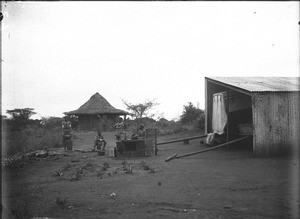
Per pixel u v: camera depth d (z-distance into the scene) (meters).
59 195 6.02
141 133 14.05
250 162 10.44
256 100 12.30
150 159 11.93
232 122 16.44
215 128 16.97
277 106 12.73
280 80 15.65
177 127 21.97
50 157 12.49
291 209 4.90
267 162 10.16
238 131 16.36
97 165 10.38
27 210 4.83
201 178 7.74
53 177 8.06
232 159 11.41
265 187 6.51
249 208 5.09
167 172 8.74
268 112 12.48
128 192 6.32
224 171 8.77
